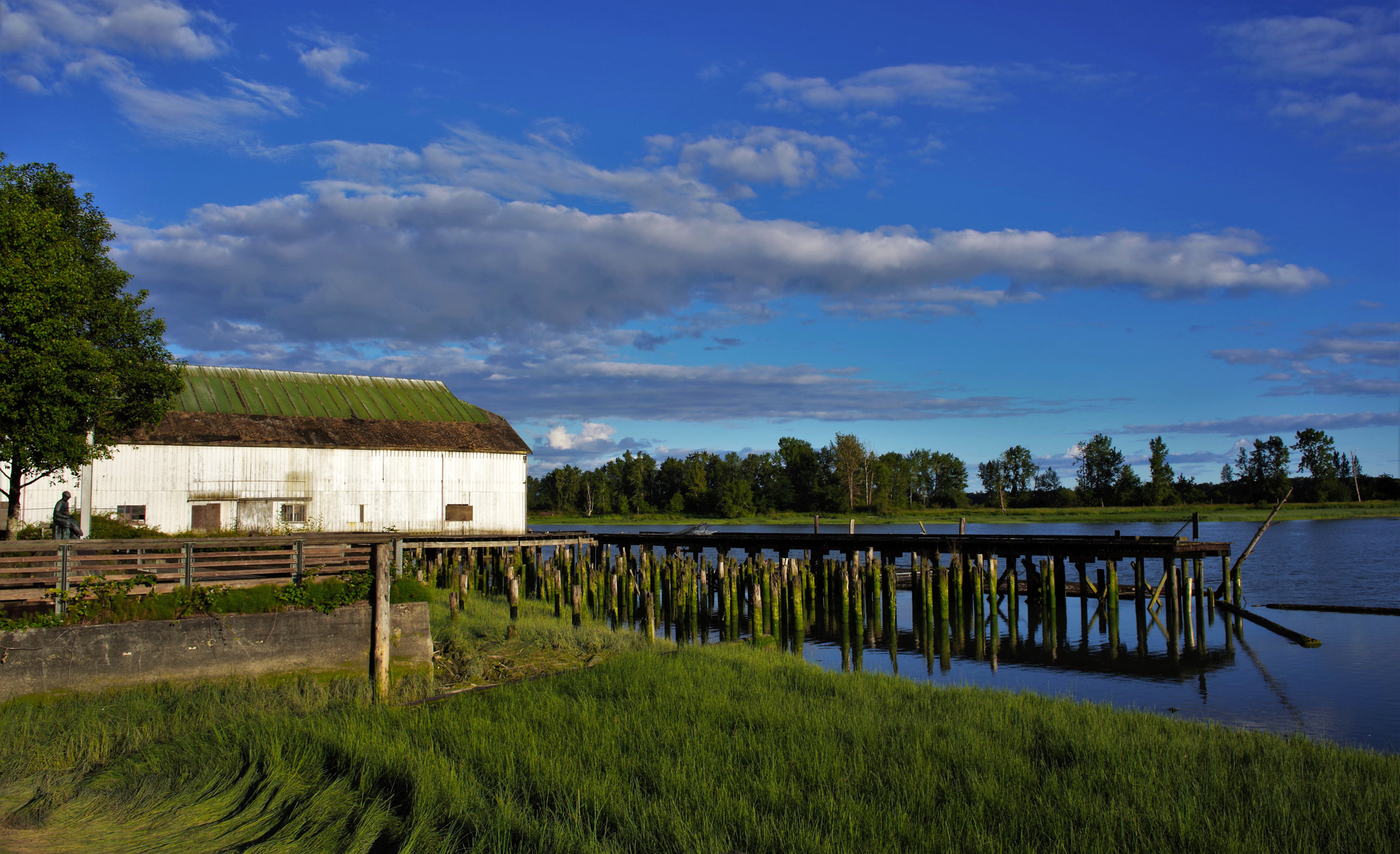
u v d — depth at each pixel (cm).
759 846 783
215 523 3662
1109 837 799
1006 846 796
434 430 4344
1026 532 7794
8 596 1435
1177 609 2797
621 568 3425
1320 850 805
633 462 14488
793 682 1583
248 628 1559
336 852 814
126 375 2219
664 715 1288
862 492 13325
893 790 941
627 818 847
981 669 2133
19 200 2011
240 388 4156
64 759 1147
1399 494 12344
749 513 12862
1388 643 2358
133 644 1469
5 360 1748
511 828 827
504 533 4241
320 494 3916
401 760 1029
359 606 1664
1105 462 12962
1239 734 1237
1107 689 1867
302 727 1186
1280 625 2628
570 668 1805
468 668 1767
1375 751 1318
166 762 1106
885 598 2967
